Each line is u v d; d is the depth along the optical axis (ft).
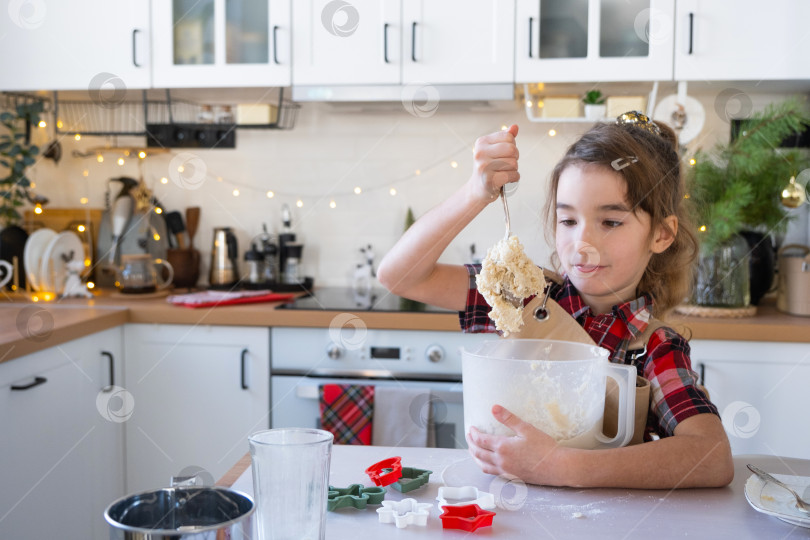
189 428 7.52
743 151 7.39
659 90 8.23
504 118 8.74
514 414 2.77
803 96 8.21
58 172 9.28
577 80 7.57
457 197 3.55
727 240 7.18
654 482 2.73
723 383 6.92
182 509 2.07
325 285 9.18
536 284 3.04
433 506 2.59
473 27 7.66
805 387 6.83
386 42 7.77
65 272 8.36
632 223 3.37
